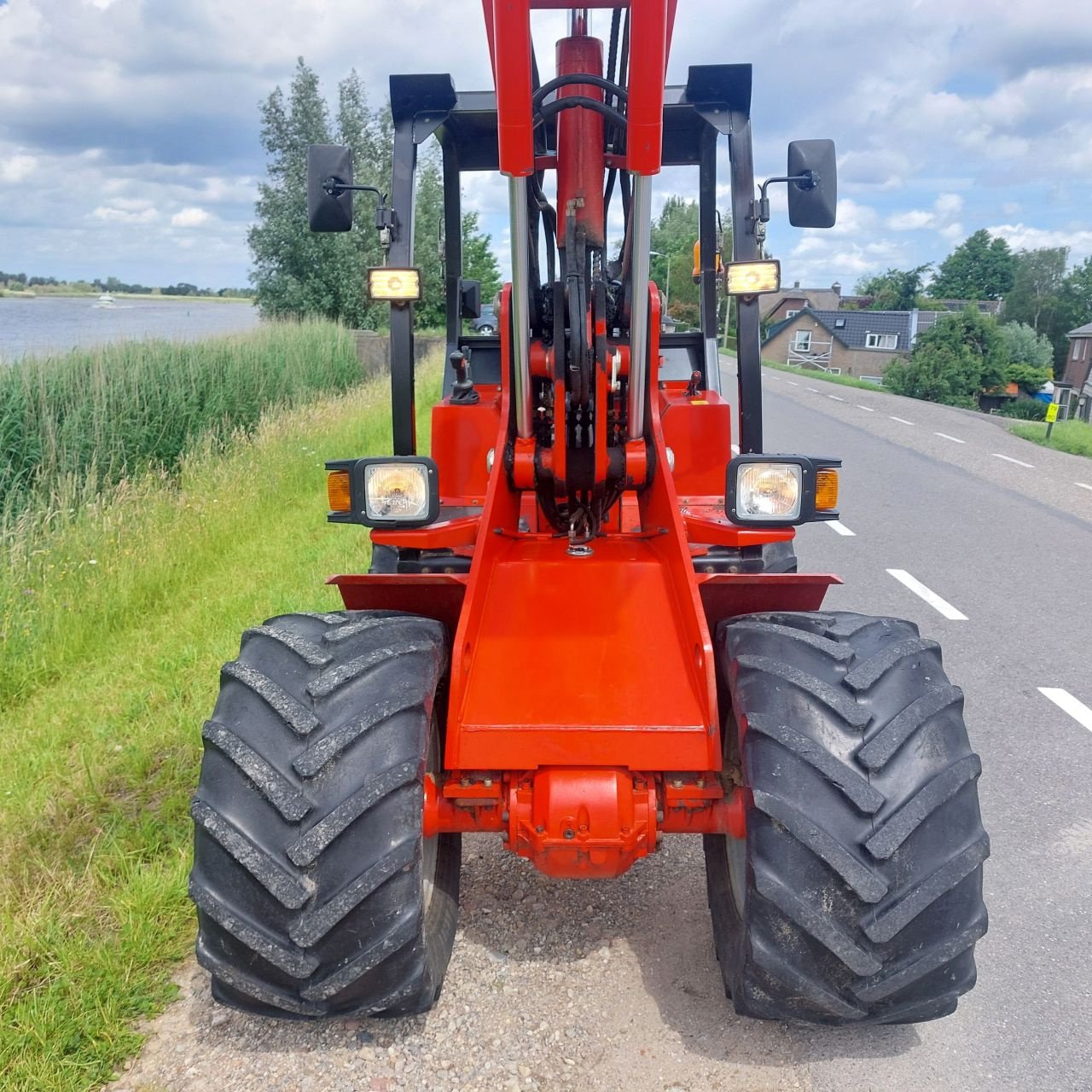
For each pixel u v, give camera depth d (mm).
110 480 8609
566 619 2699
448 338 4512
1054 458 15211
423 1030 2609
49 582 5988
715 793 2459
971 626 6281
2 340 10625
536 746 2377
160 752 4160
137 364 10398
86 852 3387
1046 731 4699
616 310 3250
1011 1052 2594
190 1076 2443
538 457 3104
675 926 3082
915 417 21438
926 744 2199
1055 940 3115
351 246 27812
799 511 2766
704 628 2439
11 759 4094
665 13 2213
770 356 86062
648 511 3211
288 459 9977
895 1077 2482
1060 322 102375
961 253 128625
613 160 3143
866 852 2090
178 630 5668
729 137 3549
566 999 2736
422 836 2318
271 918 2092
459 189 4332
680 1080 2449
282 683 2291
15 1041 2480
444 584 2736
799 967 2137
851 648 2363
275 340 15641
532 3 2709
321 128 27406
